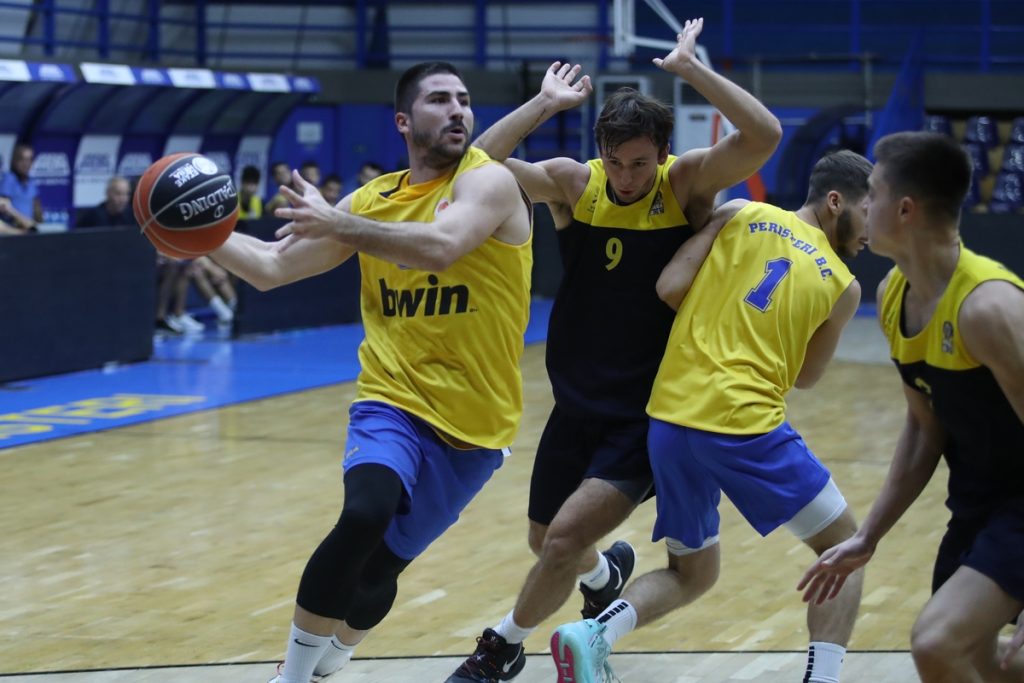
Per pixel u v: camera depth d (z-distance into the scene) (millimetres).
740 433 6582
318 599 6078
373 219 6180
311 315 25406
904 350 5387
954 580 5230
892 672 7570
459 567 9930
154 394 18141
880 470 13531
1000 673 5637
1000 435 5246
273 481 12961
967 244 27516
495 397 6680
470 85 31891
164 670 7598
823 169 7223
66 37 29719
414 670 7625
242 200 25625
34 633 8305
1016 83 29906
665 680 7461
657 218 7020
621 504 6840
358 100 32062
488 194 6301
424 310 6547
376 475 6215
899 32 32094
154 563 10008
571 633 6430
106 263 20188
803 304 6832
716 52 32625
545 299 30656
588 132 31281
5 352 18547
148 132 26031
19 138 23516
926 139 5113
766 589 9398
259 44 33375
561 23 32812
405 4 33156
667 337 7055
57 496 12234
